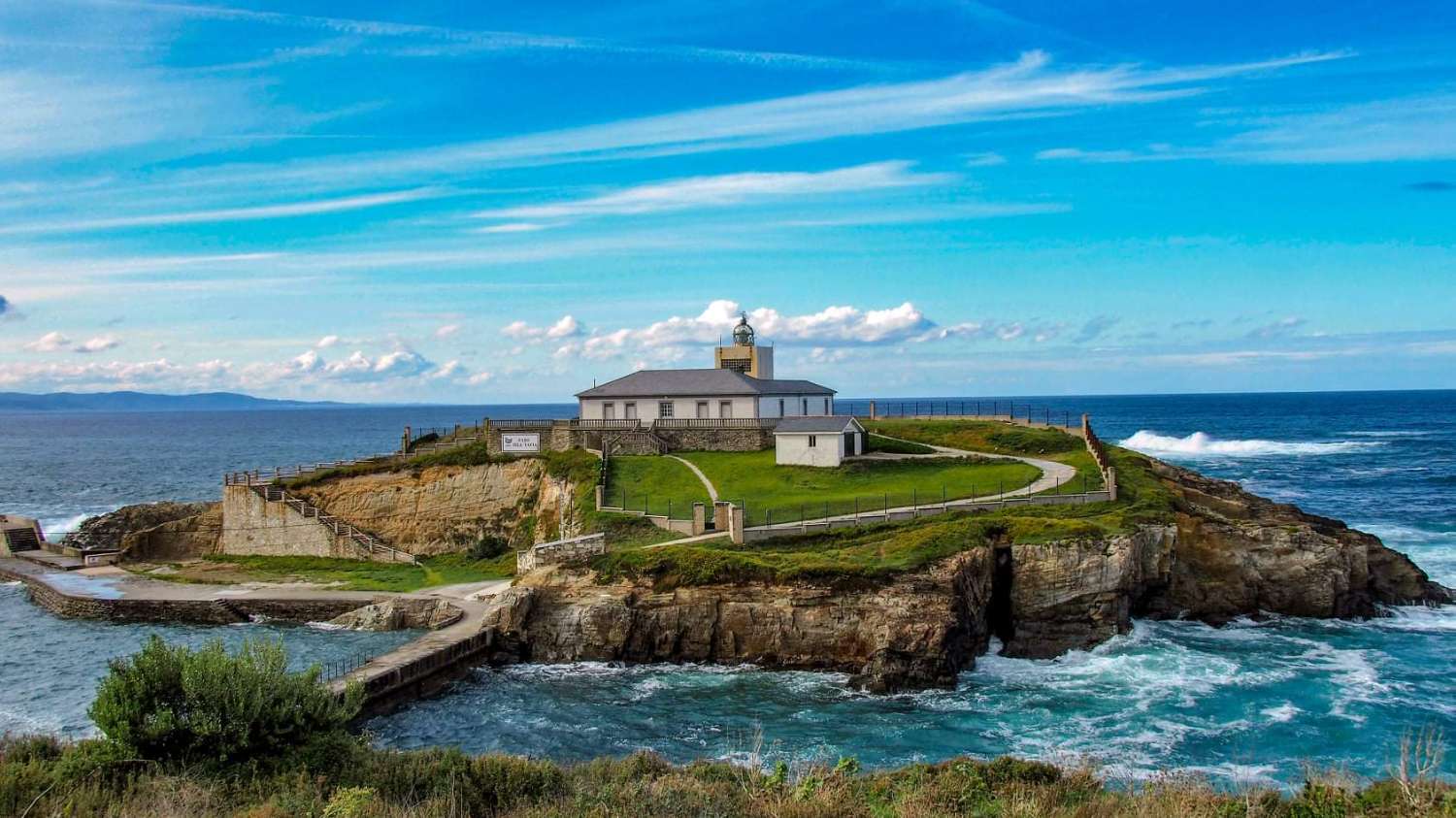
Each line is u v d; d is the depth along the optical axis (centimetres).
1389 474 12925
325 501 8381
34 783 2348
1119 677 4991
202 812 2167
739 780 2736
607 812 2244
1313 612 6134
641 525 6631
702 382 9181
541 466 8244
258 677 2686
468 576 7175
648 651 5472
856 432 8456
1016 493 6875
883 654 4991
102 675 5250
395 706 4684
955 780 2620
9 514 11844
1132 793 2489
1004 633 5625
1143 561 5938
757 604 5375
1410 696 4662
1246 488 11619
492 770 2678
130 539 8419
